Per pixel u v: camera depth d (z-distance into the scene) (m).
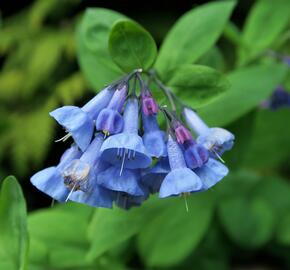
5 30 0.64
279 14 0.46
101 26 0.39
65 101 0.57
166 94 0.34
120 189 0.31
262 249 0.51
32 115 0.60
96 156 0.31
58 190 0.31
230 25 0.45
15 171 0.60
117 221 0.38
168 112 0.32
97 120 0.31
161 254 0.43
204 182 0.31
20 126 0.60
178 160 0.31
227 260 0.49
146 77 0.37
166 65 0.40
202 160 0.31
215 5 0.41
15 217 0.35
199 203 0.44
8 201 0.35
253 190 0.47
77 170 0.30
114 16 0.39
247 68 0.42
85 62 0.42
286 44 0.53
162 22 0.62
